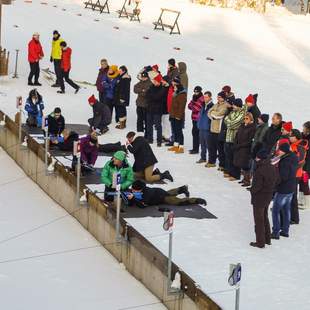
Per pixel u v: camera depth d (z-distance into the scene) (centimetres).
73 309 2577
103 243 3088
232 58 6650
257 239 2970
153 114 4147
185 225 3133
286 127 3303
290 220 3222
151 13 8319
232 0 8888
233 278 2242
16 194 3697
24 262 2942
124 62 6188
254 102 3634
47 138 3672
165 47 6812
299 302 2561
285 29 7906
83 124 4534
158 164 3894
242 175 3778
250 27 7888
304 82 6128
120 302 2628
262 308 2505
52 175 3622
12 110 4741
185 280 2497
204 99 3869
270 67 6488
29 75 5356
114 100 4453
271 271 2781
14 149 4144
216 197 3475
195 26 7788
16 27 7044
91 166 3641
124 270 2884
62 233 3228
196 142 4081
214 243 2986
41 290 2714
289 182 3022
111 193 3234
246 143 3566
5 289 2719
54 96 5156
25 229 3269
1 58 5569
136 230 2925
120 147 4012
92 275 2841
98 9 8406
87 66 6019
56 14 7862
